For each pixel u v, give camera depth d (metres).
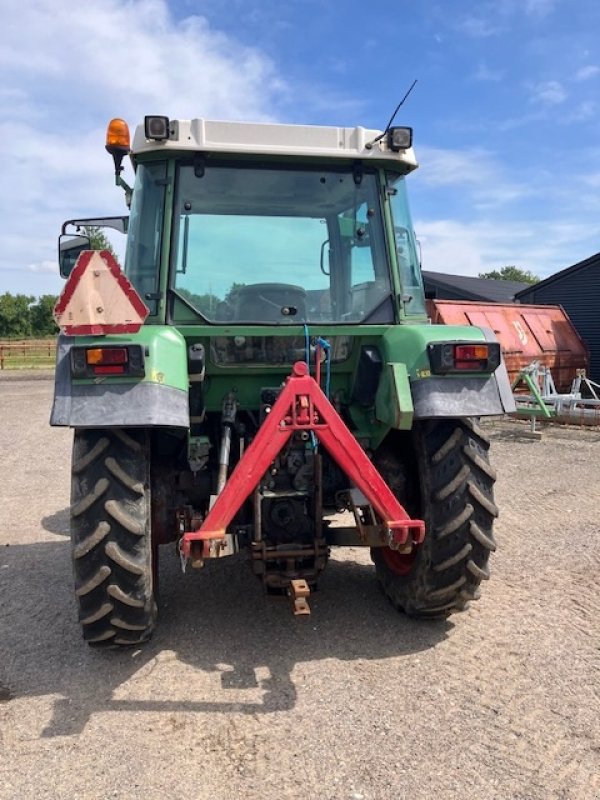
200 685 3.07
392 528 3.04
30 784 2.40
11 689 3.05
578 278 18.30
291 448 3.35
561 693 2.95
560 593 4.03
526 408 9.85
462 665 3.21
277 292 3.54
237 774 2.44
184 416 2.96
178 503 3.55
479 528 3.33
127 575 3.07
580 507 5.93
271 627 3.66
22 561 4.86
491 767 2.46
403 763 2.49
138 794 2.34
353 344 3.62
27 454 9.06
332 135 3.54
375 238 3.69
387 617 3.75
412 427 3.50
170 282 3.43
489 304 12.66
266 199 3.57
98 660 3.32
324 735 2.67
